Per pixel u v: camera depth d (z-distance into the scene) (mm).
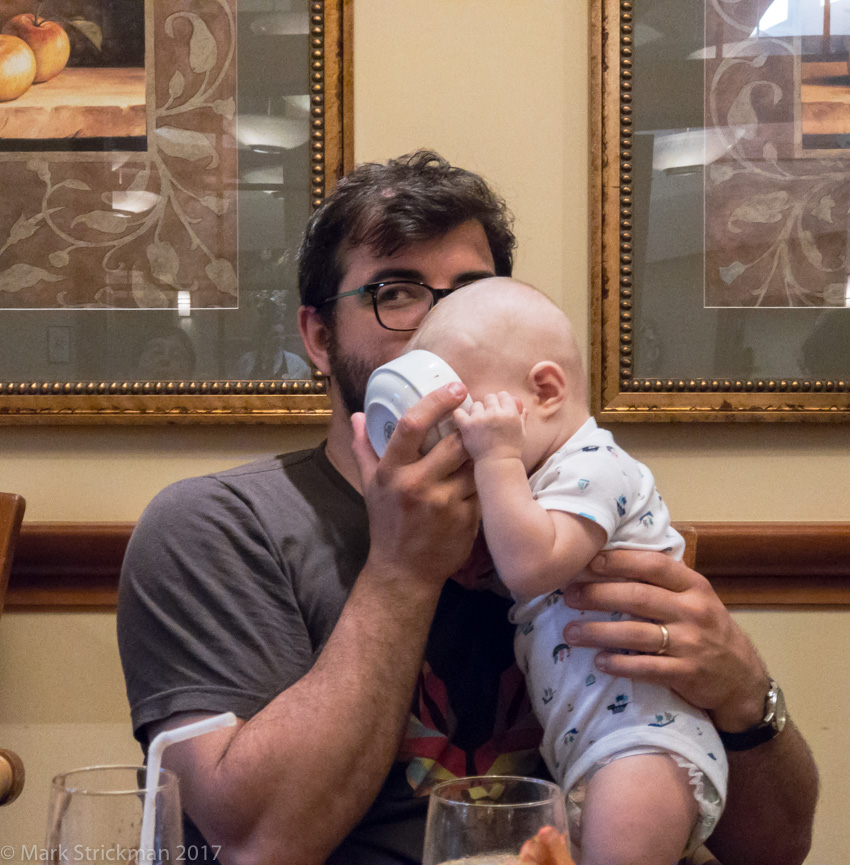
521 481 791
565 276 1463
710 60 1446
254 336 1448
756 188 1452
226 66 1436
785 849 996
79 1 1430
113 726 1457
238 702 844
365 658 798
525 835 485
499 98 1457
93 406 1430
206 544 922
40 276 1437
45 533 1403
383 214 988
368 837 855
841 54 1447
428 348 900
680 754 798
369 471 847
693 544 1208
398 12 1448
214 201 1442
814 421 1446
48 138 1433
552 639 875
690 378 1453
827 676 1489
